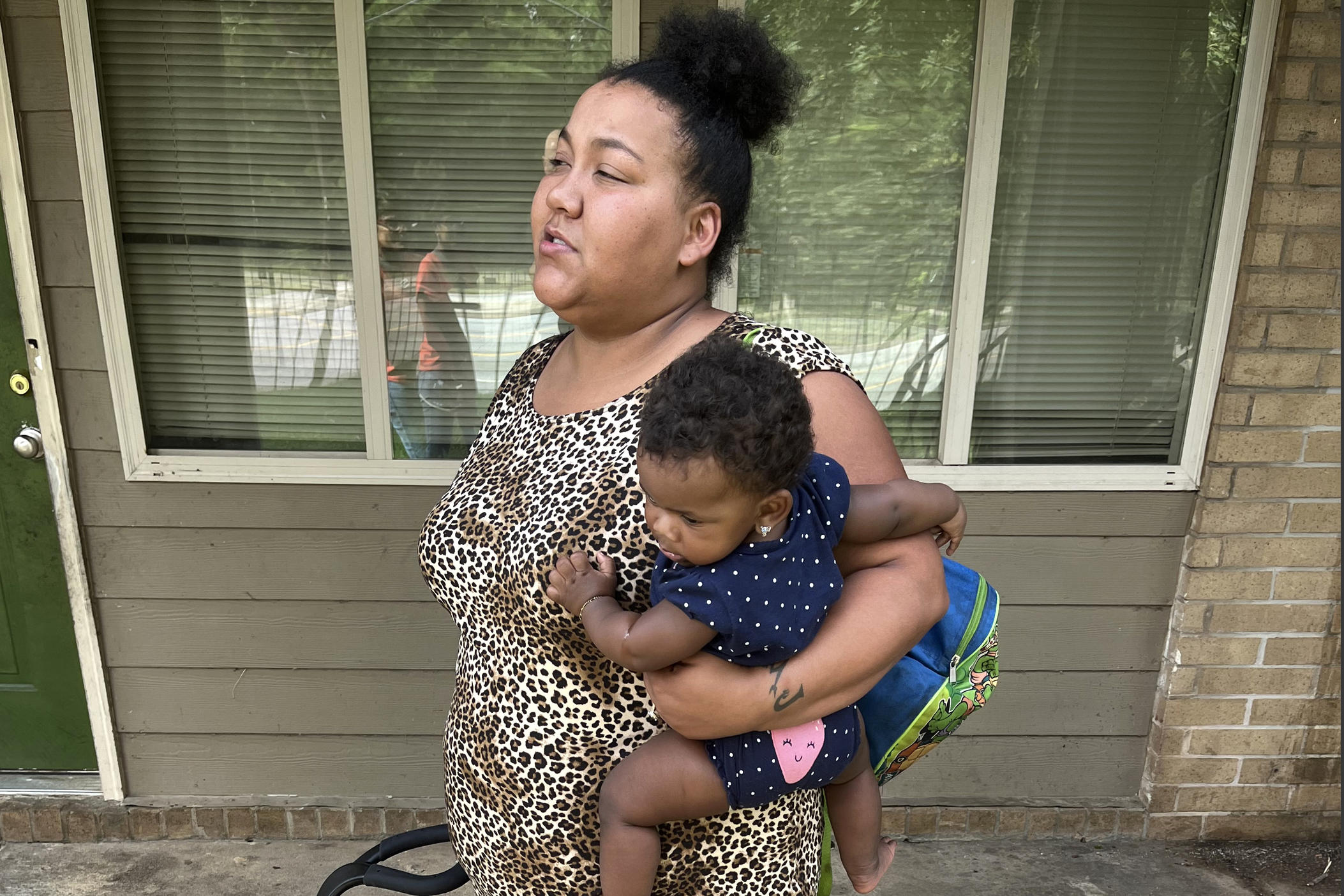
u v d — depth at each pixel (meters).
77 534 2.60
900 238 2.60
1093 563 2.71
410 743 2.82
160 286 2.54
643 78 1.10
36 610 2.73
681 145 1.08
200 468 2.58
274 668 2.74
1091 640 2.76
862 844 1.32
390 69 2.42
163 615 2.69
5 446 2.58
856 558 1.08
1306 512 2.61
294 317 2.58
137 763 2.81
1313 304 2.47
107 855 2.77
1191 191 2.54
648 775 1.08
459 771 1.28
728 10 1.14
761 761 1.06
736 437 0.90
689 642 0.97
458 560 1.18
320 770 2.83
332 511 2.63
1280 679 2.73
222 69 2.40
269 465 2.59
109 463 2.57
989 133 2.46
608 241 1.08
